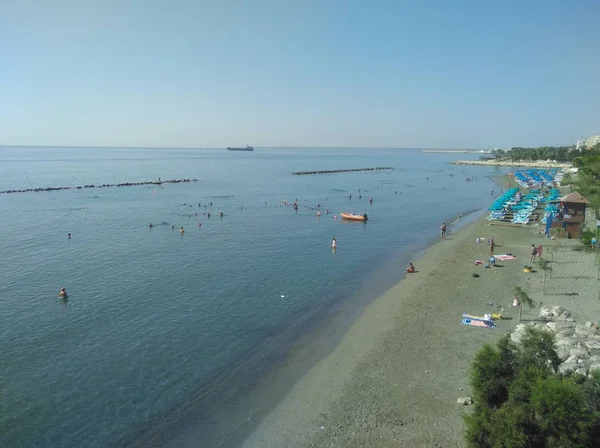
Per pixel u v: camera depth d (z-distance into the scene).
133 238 65.00
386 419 21.36
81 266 49.78
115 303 38.19
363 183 156.62
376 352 28.22
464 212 90.31
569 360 23.77
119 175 190.00
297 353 28.83
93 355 28.86
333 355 28.27
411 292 39.31
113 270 48.19
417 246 59.16
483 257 50.66
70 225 75.38
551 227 61.66
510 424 15.63
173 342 30.70
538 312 33.16
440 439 19.64
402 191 130.62
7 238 64.75
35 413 22.70
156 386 25.22
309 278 45.22
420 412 21.70
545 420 15.17
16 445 20.36
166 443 20.53
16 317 35.09
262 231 70.44
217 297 39.62
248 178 177.62
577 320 30.91
